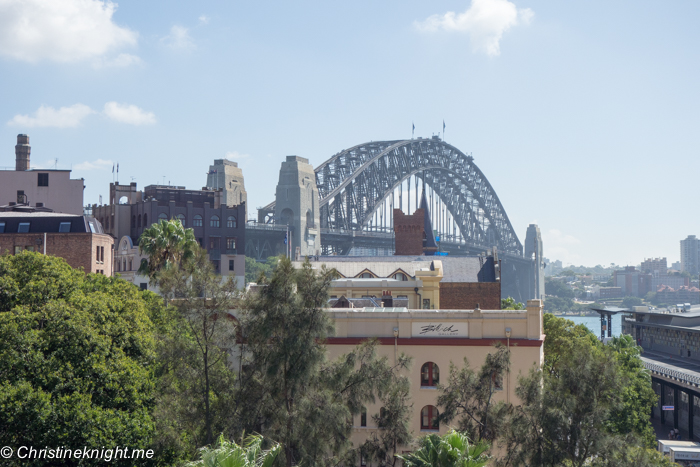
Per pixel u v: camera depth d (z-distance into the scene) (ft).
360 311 307.37
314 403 207.10
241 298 229.45
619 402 227.20
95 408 232.32
